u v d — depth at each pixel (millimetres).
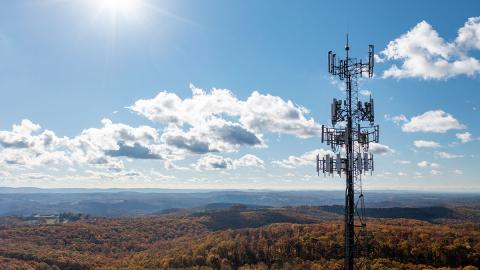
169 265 152000
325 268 114812
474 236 130625
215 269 141625
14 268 149000
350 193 29297
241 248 150500
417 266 104438
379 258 108562
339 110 29938
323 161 29953
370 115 29453
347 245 29141
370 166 29172
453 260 112500
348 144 29422
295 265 124562
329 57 30531
